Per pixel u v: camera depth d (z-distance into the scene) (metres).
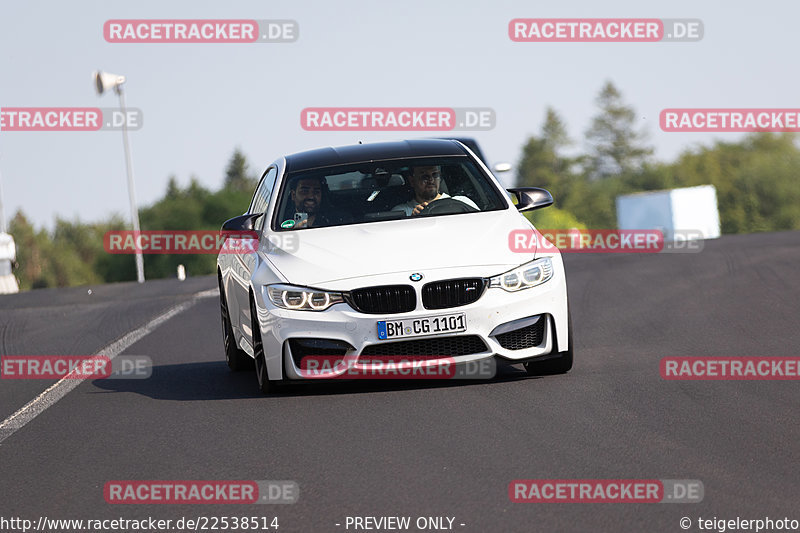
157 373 33.69
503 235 27.50
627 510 15.84
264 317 26.64
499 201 29.73
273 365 26.69
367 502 17.08
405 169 30.50
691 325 36.44
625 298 47.22
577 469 18.27
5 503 18.58
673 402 23.38
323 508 16.92
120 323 50.44
